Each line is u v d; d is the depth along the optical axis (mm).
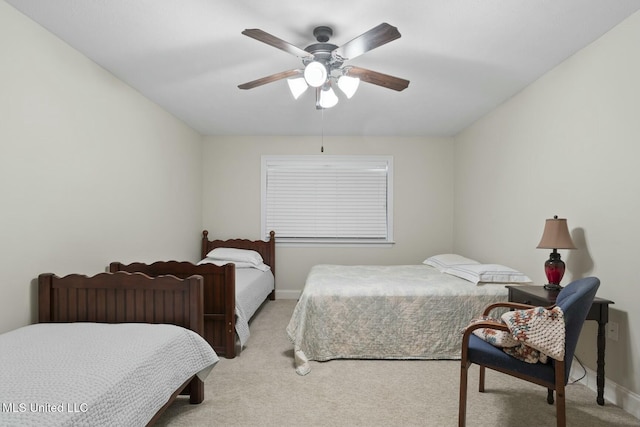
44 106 2193
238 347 3111
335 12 2035
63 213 2354
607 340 2238
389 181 5039
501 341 1815
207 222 5043
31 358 1494
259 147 5035
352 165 5051
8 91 1946
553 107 2809
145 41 2367
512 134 3441
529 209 3158
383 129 4664
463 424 1847
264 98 3490
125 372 1420
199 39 2346
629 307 2090
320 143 5035
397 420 1989
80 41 2357
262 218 5043
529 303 2422
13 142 1978
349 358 2881
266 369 2664
